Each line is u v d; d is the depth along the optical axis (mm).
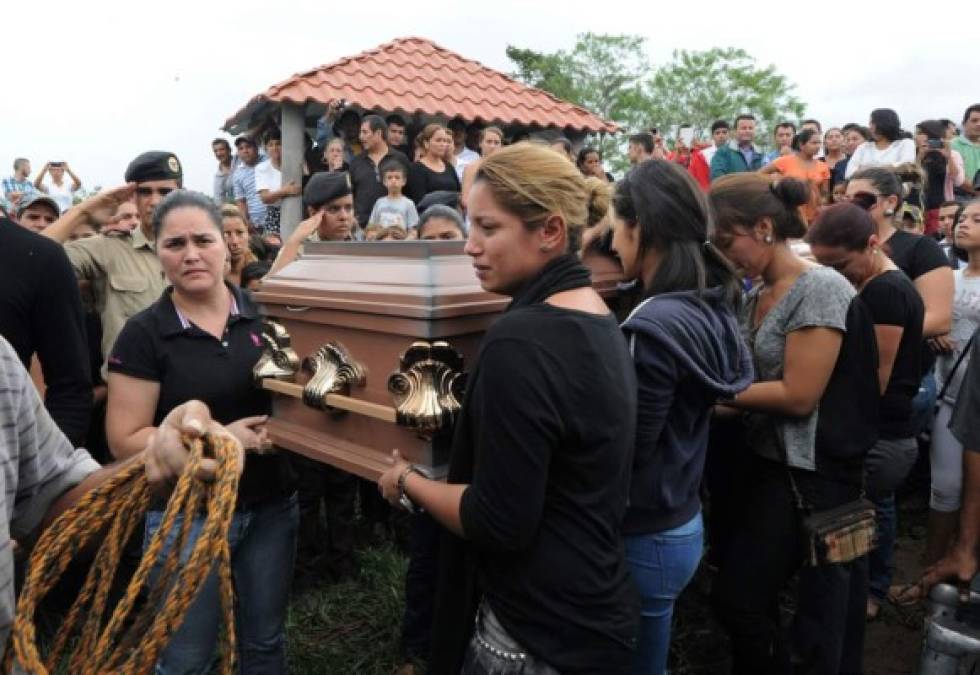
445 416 1413
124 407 1843
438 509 1366
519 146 1368
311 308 1715
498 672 1381
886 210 3115
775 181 2061
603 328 1352
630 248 1779
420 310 1411
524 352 1261
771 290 2096
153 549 854
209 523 835
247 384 1918
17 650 854
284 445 1802
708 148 7992
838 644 2090
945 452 3146
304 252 1861
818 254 2504
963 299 3531
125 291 3145
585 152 6578
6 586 1095
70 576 2818
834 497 2059
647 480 1646
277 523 1997
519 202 1316
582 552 1351
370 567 3314
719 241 2037
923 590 3018
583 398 1287
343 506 3312
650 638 1735
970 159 6609
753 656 2111
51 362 2195
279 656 2041
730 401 2033
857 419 2037
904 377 2537
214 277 1888
